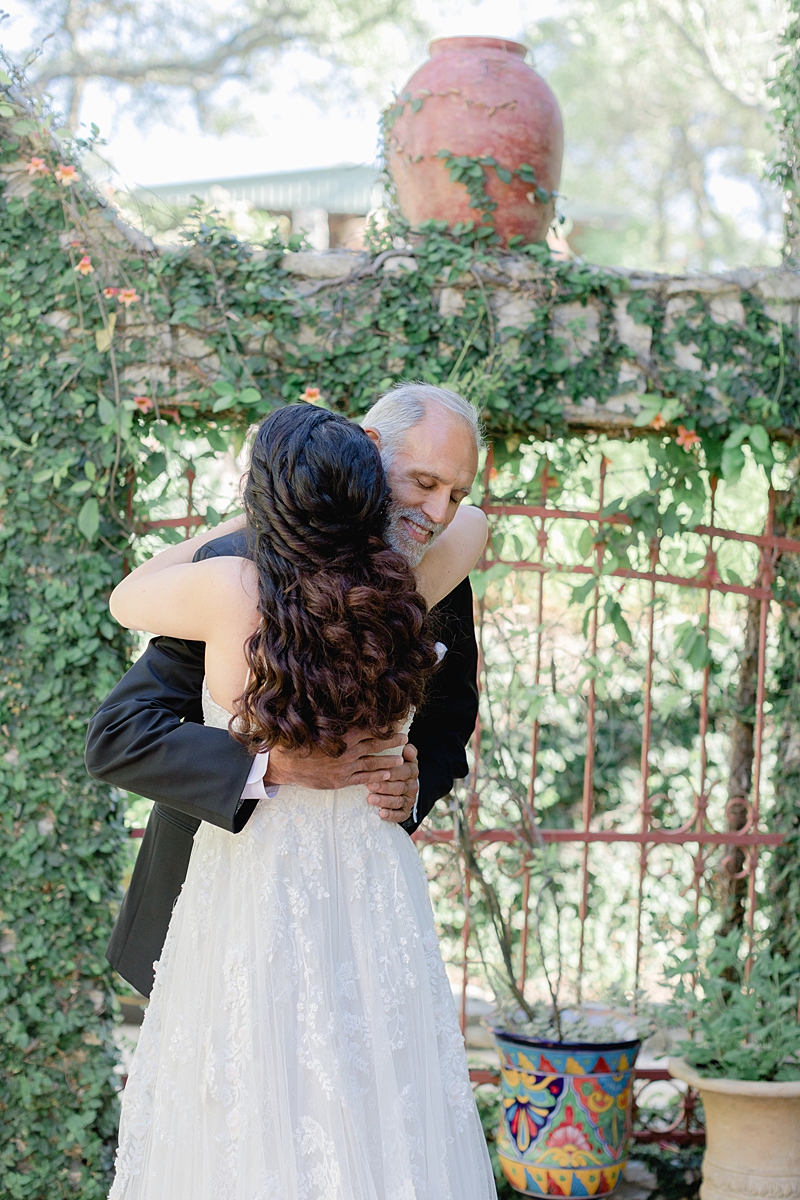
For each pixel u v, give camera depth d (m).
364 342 3.09
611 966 4.16
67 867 2.97
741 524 3.83
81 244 3.00
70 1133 2.95
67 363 2.99
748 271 3.24
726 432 3.25
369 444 1.59
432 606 1.94
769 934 3.33
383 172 3.34
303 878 1.62
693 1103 3.34
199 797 1.58
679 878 3.59
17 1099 2.95
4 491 2.97
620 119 15.16
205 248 3.05
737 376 3.21
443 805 3.16
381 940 1.64
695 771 4.11
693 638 3.23
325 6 12.70
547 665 3.72
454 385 3.00
